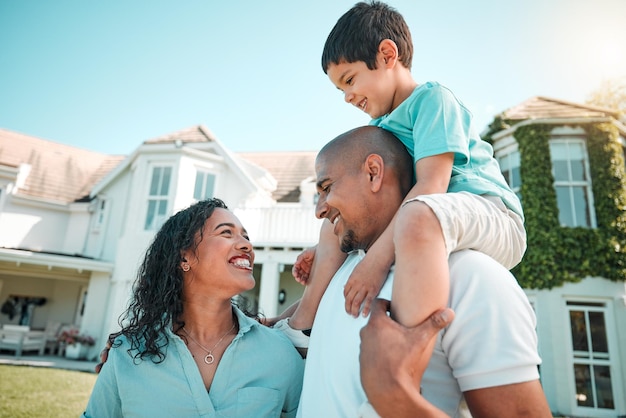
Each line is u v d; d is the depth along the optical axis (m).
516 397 0.77
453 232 0.89
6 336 13.94
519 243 1.16
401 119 1.40
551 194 10.12
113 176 16.06
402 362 0.74
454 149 1.17
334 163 1.17
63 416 5.84
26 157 18.14
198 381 1.49
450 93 1.34
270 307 11.55
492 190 1.18
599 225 9.93
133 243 13.68
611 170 10.08
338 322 1.04
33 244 16.23
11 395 7.09
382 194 1.15
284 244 11.68
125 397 1.47
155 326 1.58
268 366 1.58
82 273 16.08
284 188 16.42
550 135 10.62
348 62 1.53
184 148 13.82
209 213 1.76
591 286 9.52
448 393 0.88
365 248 1.22
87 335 14.25
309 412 1.00
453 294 0.88
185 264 1.68
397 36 1.54
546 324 9.48
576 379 9.12
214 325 1.68
